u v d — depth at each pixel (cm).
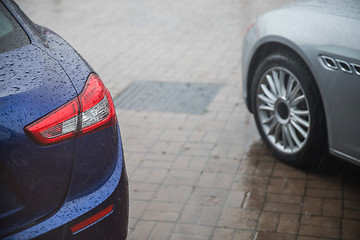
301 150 366
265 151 414
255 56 401
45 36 274
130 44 762
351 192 348
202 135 455
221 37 764
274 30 366
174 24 854
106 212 223
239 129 461
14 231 208
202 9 935
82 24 890
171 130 470
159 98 551
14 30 249
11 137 201
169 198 359
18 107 204
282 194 352
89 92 227
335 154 332
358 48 302
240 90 556
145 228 325
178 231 320
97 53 729
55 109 211
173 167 402
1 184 203
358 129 308
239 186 367
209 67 639
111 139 232
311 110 347
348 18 322
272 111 390
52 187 211
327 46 321
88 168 220
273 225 318
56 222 211
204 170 394
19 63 225
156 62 675
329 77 321
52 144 209
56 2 1063
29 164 205
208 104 524
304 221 320
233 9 915
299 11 361
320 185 359
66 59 245
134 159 420
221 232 315
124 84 602
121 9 979
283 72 368
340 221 317
